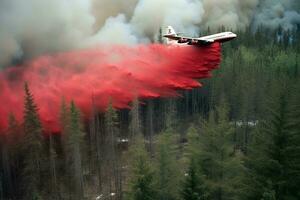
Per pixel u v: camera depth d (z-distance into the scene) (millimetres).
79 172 59906
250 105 79125
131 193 34125
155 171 40906
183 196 29297
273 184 28375
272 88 77875
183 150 61125
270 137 29734
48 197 60875
